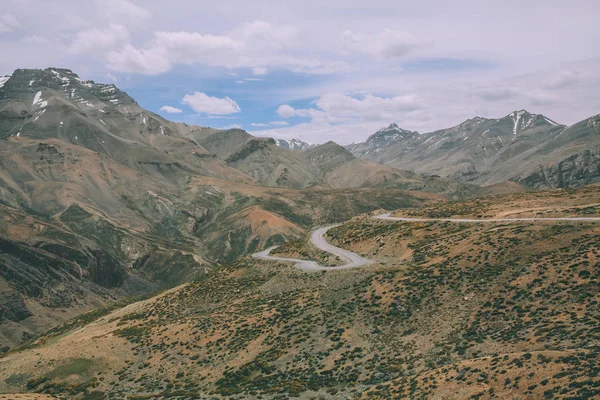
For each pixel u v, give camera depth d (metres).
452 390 46.03
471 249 82.62
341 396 55.75
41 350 87.62
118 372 76.56
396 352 63.03
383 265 93.44
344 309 77.75
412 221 119.12
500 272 72.19
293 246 133.88
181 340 82.31
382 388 52.81
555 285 64.12
